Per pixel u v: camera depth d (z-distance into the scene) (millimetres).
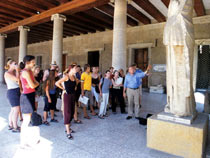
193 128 2527
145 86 11977
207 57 9820
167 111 3033
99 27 12750
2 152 2768
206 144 3064
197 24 9477
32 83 3002
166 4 7312
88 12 9258
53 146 3035
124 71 6578
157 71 11031
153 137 2867
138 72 4836
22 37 10977
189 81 2738
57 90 4539
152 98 8422
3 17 10484
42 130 3814
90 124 4332
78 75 5793
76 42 15391
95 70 5625
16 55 22281
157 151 2922
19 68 3508
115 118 4938
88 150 2918
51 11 8875
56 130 3834
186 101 2811
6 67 3688
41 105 6359
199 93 9219
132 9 9023
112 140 3363
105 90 4973
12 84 3607
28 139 3152
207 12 9148
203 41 9266
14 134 3521
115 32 6570
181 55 2752
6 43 20047
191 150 2547
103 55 13531
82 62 14977
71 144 3137
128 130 3941
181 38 2682
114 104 5559
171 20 2791
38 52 18984
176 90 2822
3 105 6035
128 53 12250
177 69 2793
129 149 2990
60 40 8703
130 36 12133
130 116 4926
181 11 2719
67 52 16062
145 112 5637
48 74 4191
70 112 3457
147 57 11758
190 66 2768
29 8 9375
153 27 11102
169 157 2711
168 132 2730
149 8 8297
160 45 10883
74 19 10602
